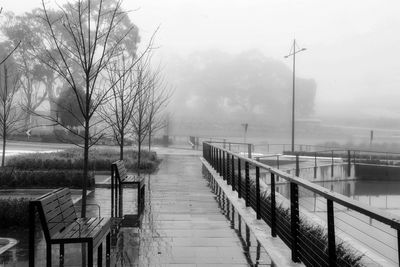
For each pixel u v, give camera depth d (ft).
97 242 15.57
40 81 150.20
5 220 24.73
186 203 33.99
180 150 122.93
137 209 30.07
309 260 18.12
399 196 86.07
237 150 137.49
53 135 125.90
